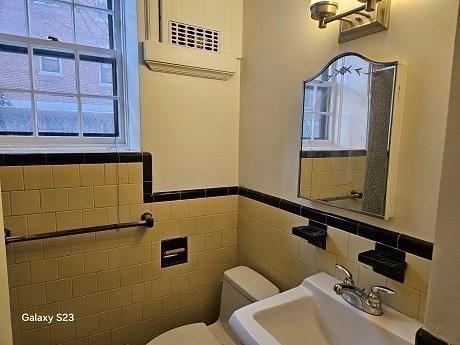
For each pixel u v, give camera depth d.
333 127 1.16
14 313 1.33
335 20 1.10
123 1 1.57
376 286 1.00
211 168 1.70
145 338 1.64
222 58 1.61
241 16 1.66
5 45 1.38
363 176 1.05
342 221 1.15
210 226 1.74
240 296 1.49
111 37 1.60
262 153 1.57
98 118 1.60
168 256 1.65
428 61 0.87
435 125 0.86
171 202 1.61
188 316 1.75
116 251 1.51
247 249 1.73
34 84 1.45
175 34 1.50
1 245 0.59
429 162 0.88
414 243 0.92
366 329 0.96
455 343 0.45
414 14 0.90
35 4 1.42
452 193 0.44
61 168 1.36
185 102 1.59
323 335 1.10
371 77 1.01
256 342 0.88
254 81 1.60
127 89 1.61
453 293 0.44
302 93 1.30
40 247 1.35
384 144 0.98
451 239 0.44
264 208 1.58
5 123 1.41
